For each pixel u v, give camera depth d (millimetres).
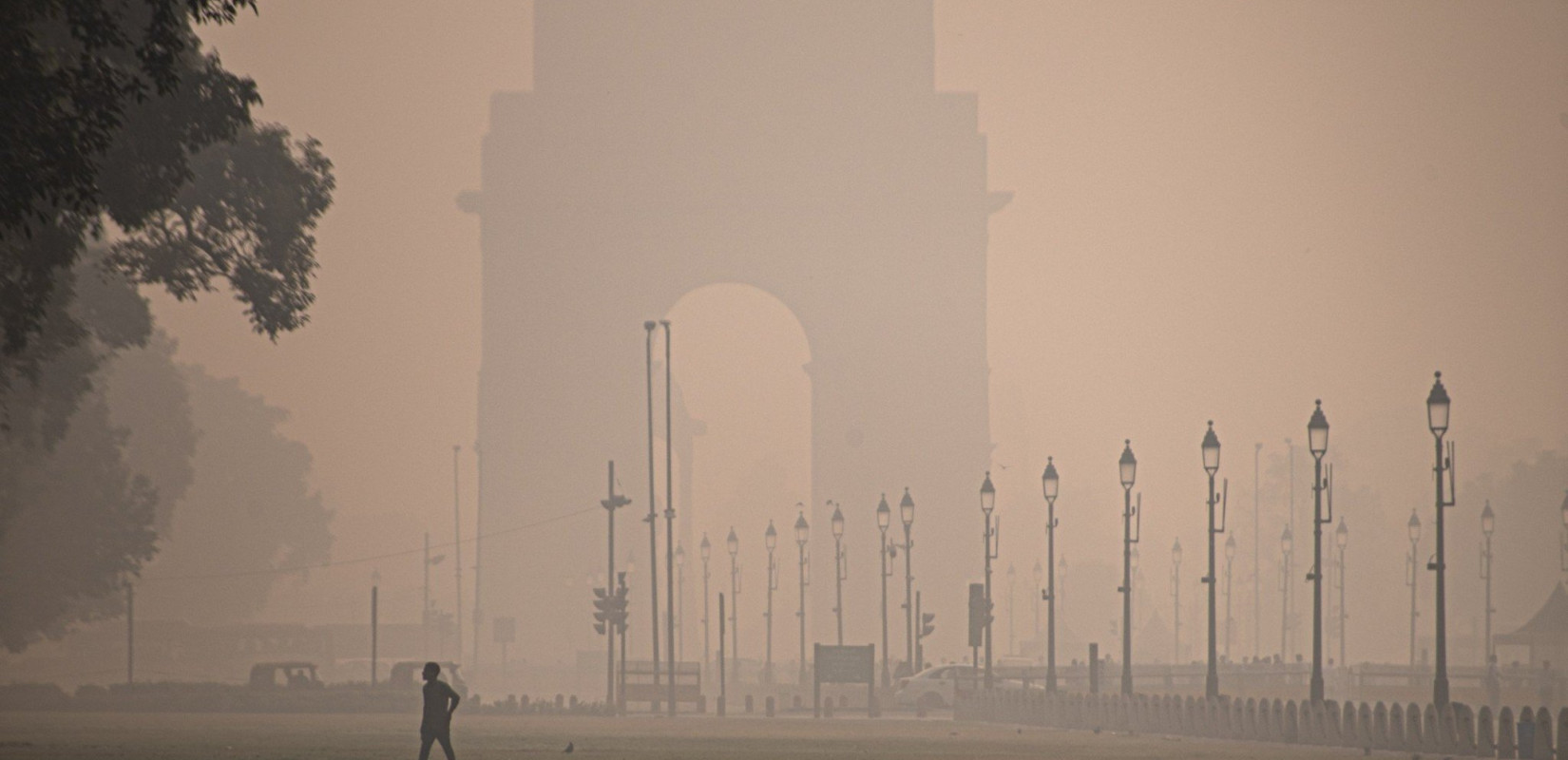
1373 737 186250
